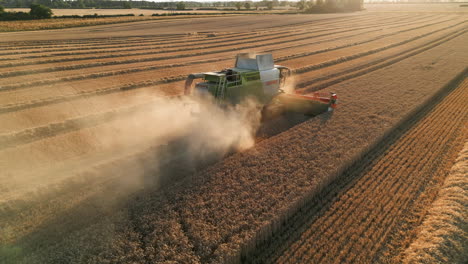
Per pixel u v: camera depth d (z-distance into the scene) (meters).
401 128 13.09
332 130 12.40
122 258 6.35
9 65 24.73
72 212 7.90
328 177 9.06
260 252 6.91
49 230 7.28
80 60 28.28
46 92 18.58
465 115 14.47
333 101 14.52
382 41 41.72
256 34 50.69
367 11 121.06
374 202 8.21
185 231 7.15
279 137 11.92
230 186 8.74
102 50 33.19
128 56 31.02
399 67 24.55
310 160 10.05
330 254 6.59
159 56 30.83
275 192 8.42
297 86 20.09
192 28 61.03
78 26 62.69
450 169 9.73
